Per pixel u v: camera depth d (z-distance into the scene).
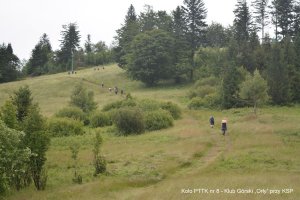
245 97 48.62
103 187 20.80
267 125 39.56
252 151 28.73
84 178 24.16
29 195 20.33
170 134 39.50
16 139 17.55
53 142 38.47
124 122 43.62
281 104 58.72
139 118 43.91
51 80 98.25
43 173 22.41
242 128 39.09
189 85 85.62
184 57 88.81
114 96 78.69
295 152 27.89
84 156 30.44
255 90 47.31
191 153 29.38
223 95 58.53
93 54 144.25
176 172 24.91
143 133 43.41
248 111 52.81
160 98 73.25
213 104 60.25
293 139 32.56
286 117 44.91
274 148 29.42
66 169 27.12
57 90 89.00
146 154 29.80
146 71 85.94
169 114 48.53
